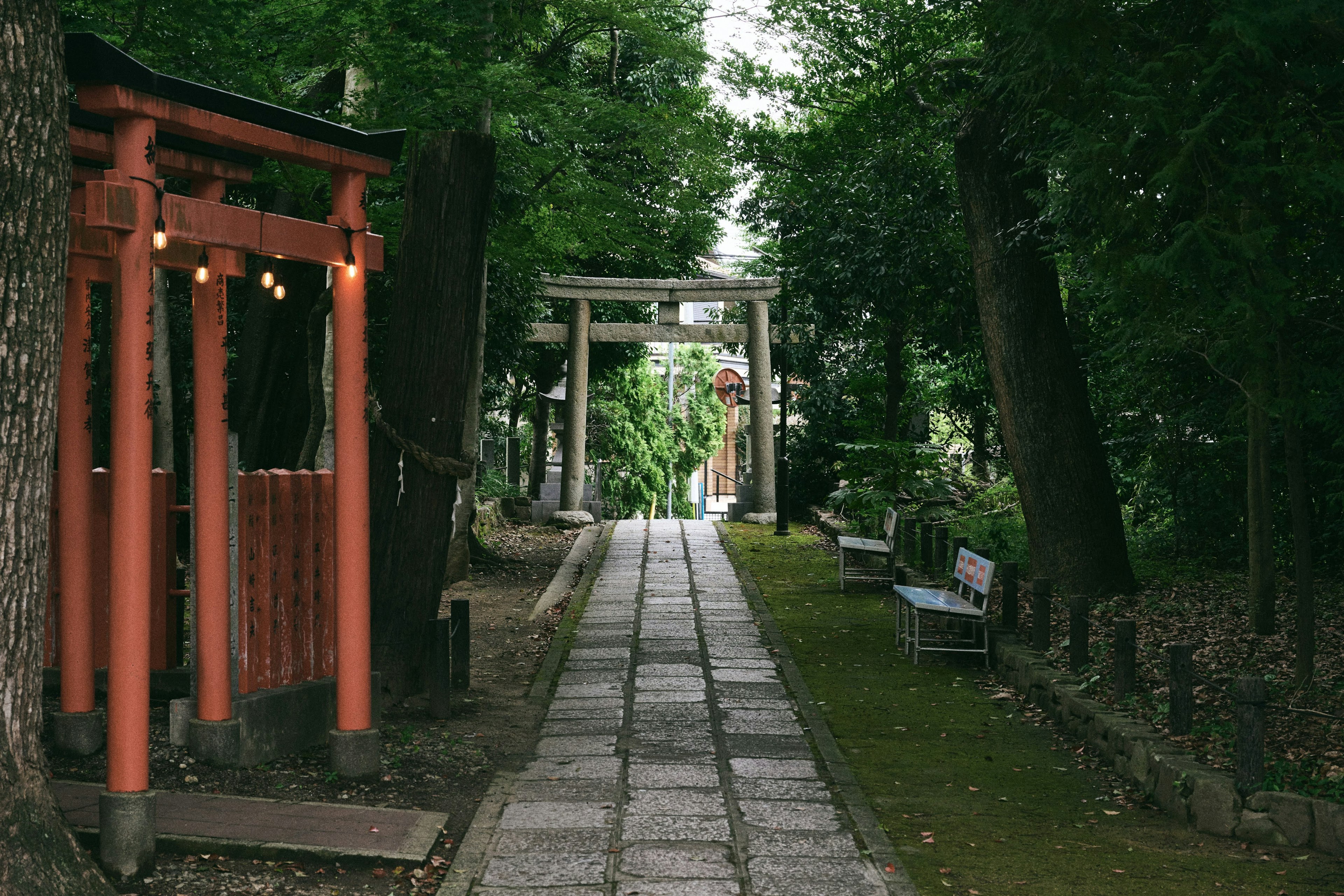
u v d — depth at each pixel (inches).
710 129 503.2
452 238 321.1
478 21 395.2
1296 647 326.0
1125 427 553.3
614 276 890.1
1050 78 303.1
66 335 237.9
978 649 390.3
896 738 294.5
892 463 621.9
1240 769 222.2
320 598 266.5
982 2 322.0
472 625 453.4
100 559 273.1
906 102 559.2
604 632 439.5
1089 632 360.2
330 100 460.4
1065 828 225.3
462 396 327.6
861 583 556.1
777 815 228.5
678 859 202.1
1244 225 251.1
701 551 670.5
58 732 244.4
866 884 191.0
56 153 154.7
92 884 156.9
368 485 243.6
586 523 794.2
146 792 185.5
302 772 239.6
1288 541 487.2
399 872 193.0
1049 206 321.7
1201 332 301.6
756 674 368.8
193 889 180.7
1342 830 210.2
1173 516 553.3
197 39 354.3
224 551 233.8
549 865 198.1
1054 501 448.1
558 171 513.7
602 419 1096.2
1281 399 269.6
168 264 220.1
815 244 581.0
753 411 829.2
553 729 298.2
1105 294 290.8
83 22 333.4
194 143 237.5
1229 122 256.5
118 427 185.3
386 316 551.8
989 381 661.9
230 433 239.0
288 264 537.3
